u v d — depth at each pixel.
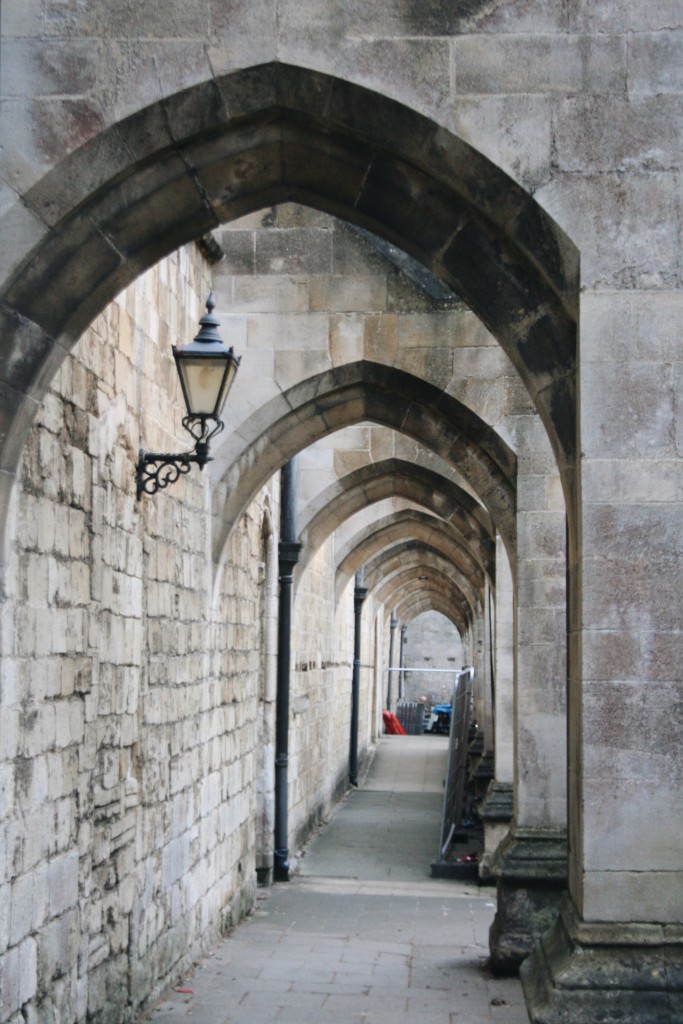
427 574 32.38
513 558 10.45
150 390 7.89
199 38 5.04
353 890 13.42
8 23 5.05
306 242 10.03
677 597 4.87
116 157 5.08
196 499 9.48
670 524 4.90
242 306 10.02
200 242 9.52
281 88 5.11
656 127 5.03
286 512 14.14
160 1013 7.77
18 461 5.31
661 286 4.99
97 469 6.61
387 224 5.67
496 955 8.98
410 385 9.96
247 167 5.44
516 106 5.05
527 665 9.28
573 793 5.08
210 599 10.02
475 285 5.44
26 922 5.47
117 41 5.05
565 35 5.07
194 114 5.11
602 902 4.78
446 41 5.07
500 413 9.64
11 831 5.28
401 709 42.31
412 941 10.51
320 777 18.83
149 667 7.87
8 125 5.03
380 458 14.13
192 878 9.20
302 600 15.87
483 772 18.58
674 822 4.79
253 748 12.35
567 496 5.27
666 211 5.01
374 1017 7.80
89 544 6.47
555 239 5.09
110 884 6.88
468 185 5.17
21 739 5.41
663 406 4.95
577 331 5.09
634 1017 4.57
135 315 7.46
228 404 9.98
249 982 8.74
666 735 4.82
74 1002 6.18
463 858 15.31
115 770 6.99
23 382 5.24
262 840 13.70
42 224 5.05
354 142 5.32
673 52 5.05
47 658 5.77
